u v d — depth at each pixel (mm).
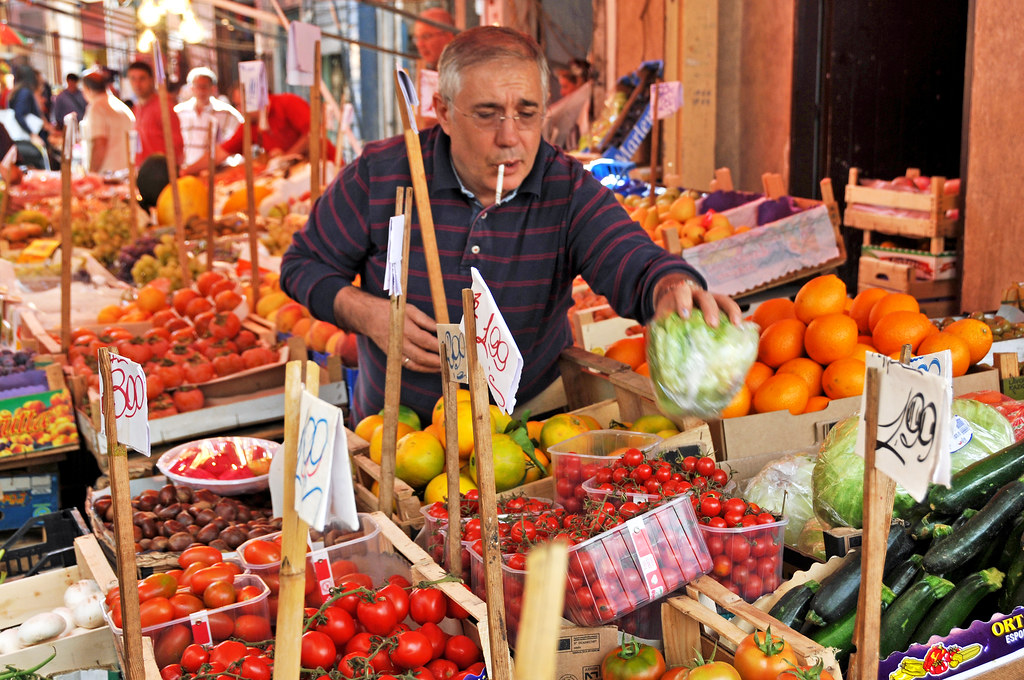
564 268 2893
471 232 2803
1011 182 4488
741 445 2494
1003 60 4453
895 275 5156
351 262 3059
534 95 2553
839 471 2080
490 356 1628
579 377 3068
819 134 6297
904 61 6262
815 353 2742
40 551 2713
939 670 1771
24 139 11719
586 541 1754
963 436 2141
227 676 1694
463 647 1866
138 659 1471
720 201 5609
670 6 7531
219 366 3980
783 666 1583
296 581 1189
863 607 1431
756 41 7023
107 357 1410
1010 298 3656
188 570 2010
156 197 7430
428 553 2148
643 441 2344
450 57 2604
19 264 5867
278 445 2805
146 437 1422
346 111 6570
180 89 11500
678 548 1807
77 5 9180
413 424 2807
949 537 1897
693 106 7453
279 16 8719
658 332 1854
